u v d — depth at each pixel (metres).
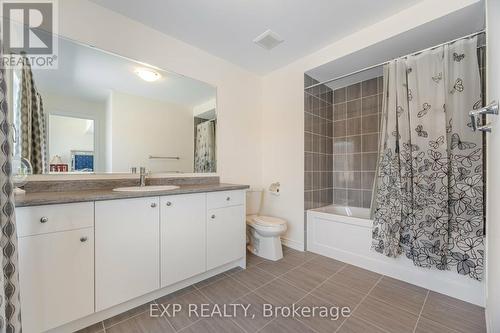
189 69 2.21
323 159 2.90
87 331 1.27
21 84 1.42
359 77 2.74
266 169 2.94
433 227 1.66
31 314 1.07
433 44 1.94
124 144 1.85
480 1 1.46
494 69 0.85
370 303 1.54
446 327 1.30
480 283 1.51
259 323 1.35
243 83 2.74
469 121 1.59
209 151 2.40
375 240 1.98
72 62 1.61
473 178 1.56
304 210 2.54
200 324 1.34
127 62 1.85
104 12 1.70
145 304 1.53
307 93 2.59
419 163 1.75
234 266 2.10
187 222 1.67
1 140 0.88
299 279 1.88
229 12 1.75
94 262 1.26
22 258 1.05
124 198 1.36
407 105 1.86
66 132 1.58
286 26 1.94
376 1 1.66
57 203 1.13
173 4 1.65
